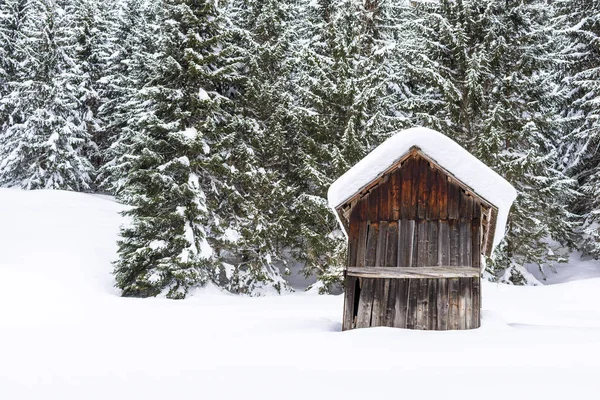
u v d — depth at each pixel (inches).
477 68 804.6
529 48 832.3
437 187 390.6
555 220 843.4
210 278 762.2
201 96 758.5
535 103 819.4
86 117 1441.9
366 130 808.9
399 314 377.7
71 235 930.1
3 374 254.1
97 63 1517.0
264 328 396.5
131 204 761.0
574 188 973.2
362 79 835.4
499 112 780.6
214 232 757.9
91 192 1485.0
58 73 1402.6
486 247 425.7
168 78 782.5
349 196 391.9
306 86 878.4
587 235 912.3
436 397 195.5
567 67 970.1
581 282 705.0
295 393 206.5
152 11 1322.6
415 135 382.9
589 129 901.8
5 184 1481.3
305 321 449.1
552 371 227.5
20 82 1448.1
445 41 873.5
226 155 800.9
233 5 1104.8
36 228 946.7
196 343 326.6
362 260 393.7
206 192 799.7
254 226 817.5
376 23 969.5
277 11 1045.8
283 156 905.5
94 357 289.9
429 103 878.4
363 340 313.1
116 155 1347.2
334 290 859.4
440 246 382.0
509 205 364.5
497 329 358.3
